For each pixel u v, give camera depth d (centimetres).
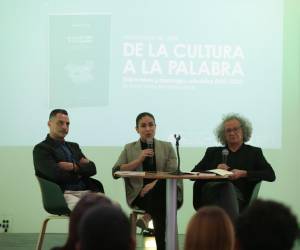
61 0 667
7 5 667
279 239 160
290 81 678
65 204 453
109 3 668
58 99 666
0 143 664
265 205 164
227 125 497
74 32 668
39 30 668
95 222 159
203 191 461
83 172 488
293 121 677
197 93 671
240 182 484
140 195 490
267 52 677
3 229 667
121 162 506
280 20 677
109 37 668
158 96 668
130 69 667
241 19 675
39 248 461
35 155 476
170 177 405
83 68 667
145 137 503
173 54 670
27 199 669
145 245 582
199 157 669
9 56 666
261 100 675
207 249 188
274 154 675
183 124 669
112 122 666
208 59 672
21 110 666
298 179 675
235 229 167
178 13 671
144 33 669
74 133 664
